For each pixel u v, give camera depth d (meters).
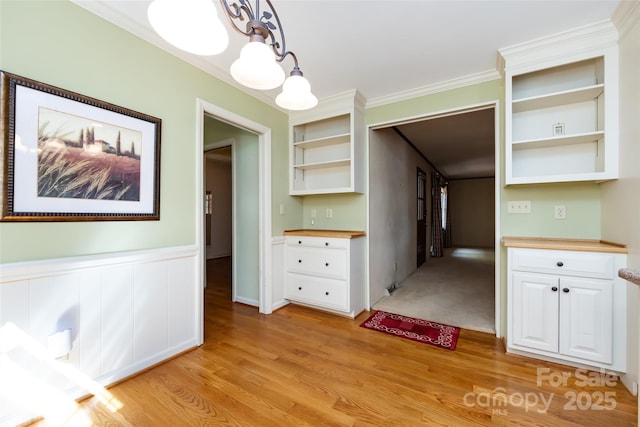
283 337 2.32
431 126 3.91
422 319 2.72
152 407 1.46
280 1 1.55
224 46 0.96
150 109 1.85
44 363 1.38
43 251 1.39
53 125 1.41
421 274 4.76
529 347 1.90
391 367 1.85
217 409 1.45
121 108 1.68
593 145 2.03
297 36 1.88
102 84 1.61
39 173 1.36
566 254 1.77
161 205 1.91
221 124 3.47
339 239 2.73
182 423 1.35
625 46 1.65
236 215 3.32
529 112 2.22
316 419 1.38
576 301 1.74
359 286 2.90
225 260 6.40
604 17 1.69
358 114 2.90
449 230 8.90
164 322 1.92
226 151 5.25
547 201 2.18
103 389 1.59
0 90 1.25
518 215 2.28
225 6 0.94
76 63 1.51
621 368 1.63
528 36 1.88
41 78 1.38
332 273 2.77
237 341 2.25
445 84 2.54
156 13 0.83
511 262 1.95
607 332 1.66
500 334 2.32
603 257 1.67
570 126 2.09
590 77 2.01
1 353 1.26
